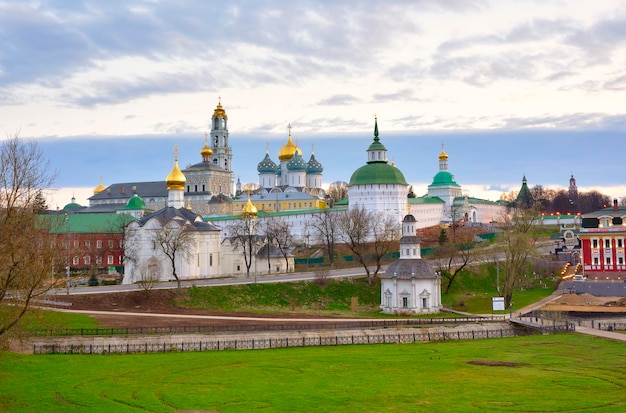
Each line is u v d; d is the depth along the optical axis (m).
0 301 77.75
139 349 106.06
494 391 78.75
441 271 186.50
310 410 71.12
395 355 102.69
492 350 106.44
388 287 154.00
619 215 197.38
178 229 185.00
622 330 125.81
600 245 196.25
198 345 108.50
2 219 82.19
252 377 86.69
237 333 113.69
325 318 137.88
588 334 120.81
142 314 135.88
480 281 193.12
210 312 144.38
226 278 190.25
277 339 111.75
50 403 73.31
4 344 85.62
